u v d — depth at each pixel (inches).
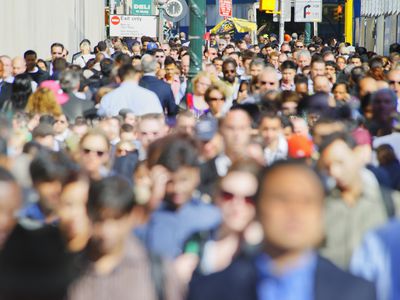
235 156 723.4
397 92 1306.6
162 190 569.3
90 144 700.7
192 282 426.0
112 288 461.1
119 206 464.1
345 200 603.5
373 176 677.3
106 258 466.6
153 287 462.3
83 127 949.8
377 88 1112.2
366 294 405.4
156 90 1309.1
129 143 872.3
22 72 1517.0
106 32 5231.3
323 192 409.4
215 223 569.0
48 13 2674.7
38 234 428.5
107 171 716.0
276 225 404.5
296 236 403.5
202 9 1435.8
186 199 570.6
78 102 1130.7
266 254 413.1
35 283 419.5
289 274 409.1
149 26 3408.0
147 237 562.9
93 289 462.0
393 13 3855.8
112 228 463.5
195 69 1444.4
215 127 759.7
